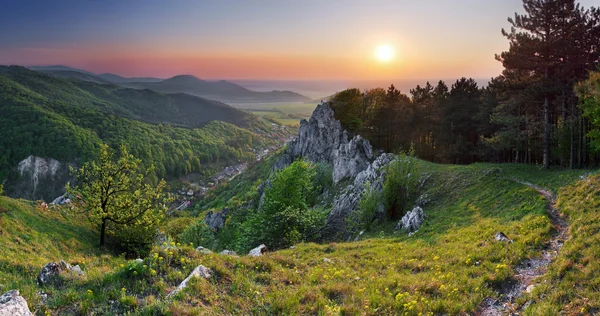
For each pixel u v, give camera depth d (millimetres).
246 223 48438
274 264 18812
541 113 57062
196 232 54656
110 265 18547
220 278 15219
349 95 90812
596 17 45625
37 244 34375
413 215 39344
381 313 13922
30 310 11133
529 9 46500
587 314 12891
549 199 31734
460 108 72500
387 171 51219
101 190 41312
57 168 190625
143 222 42094
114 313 11680
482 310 14812
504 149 65375
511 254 20453
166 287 13688
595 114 36656
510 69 51562
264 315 12953
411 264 22375
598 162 48156
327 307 13633
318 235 46344
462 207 39188
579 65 46500
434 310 14367
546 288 15367
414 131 82062
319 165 79938
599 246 17734
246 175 146500
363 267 22531
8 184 178750
